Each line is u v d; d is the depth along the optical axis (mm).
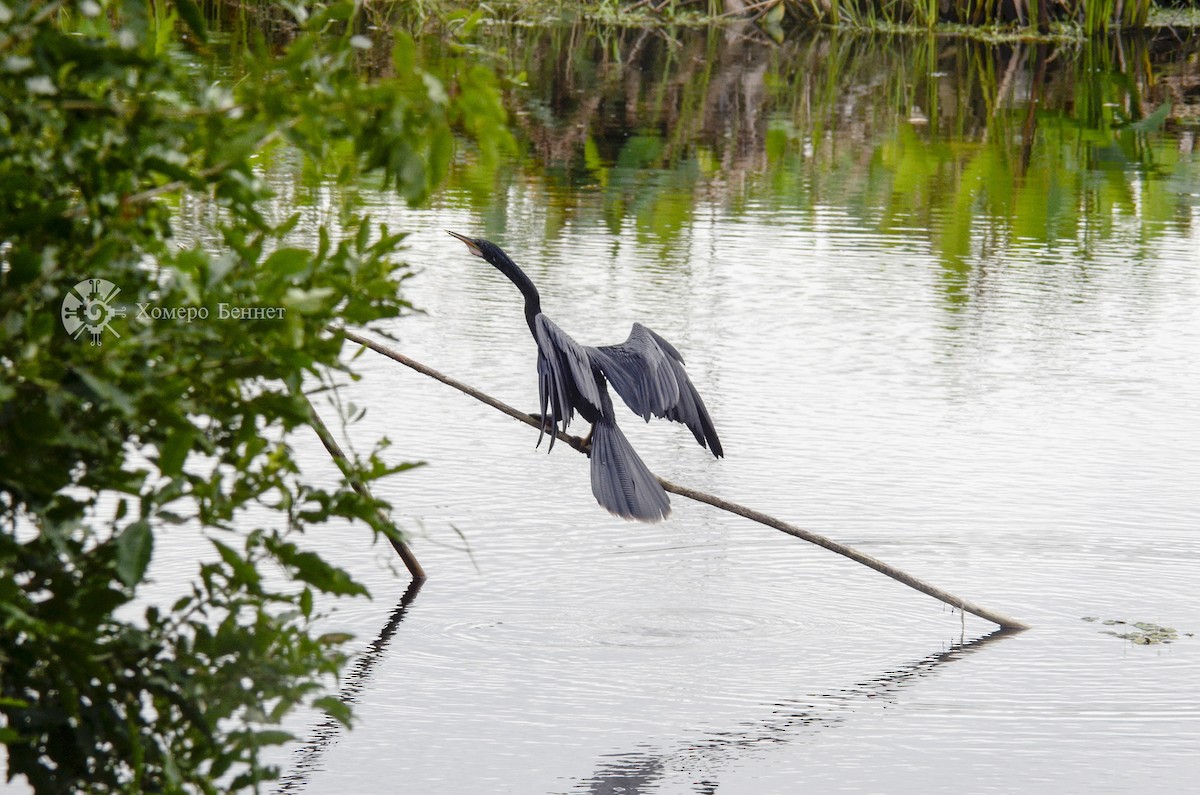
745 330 17734
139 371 4543
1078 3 43344
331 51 4707
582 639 9875
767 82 36031
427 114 4453
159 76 4594
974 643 10039
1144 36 43125
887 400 15375
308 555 5023
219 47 29250
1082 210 25141
